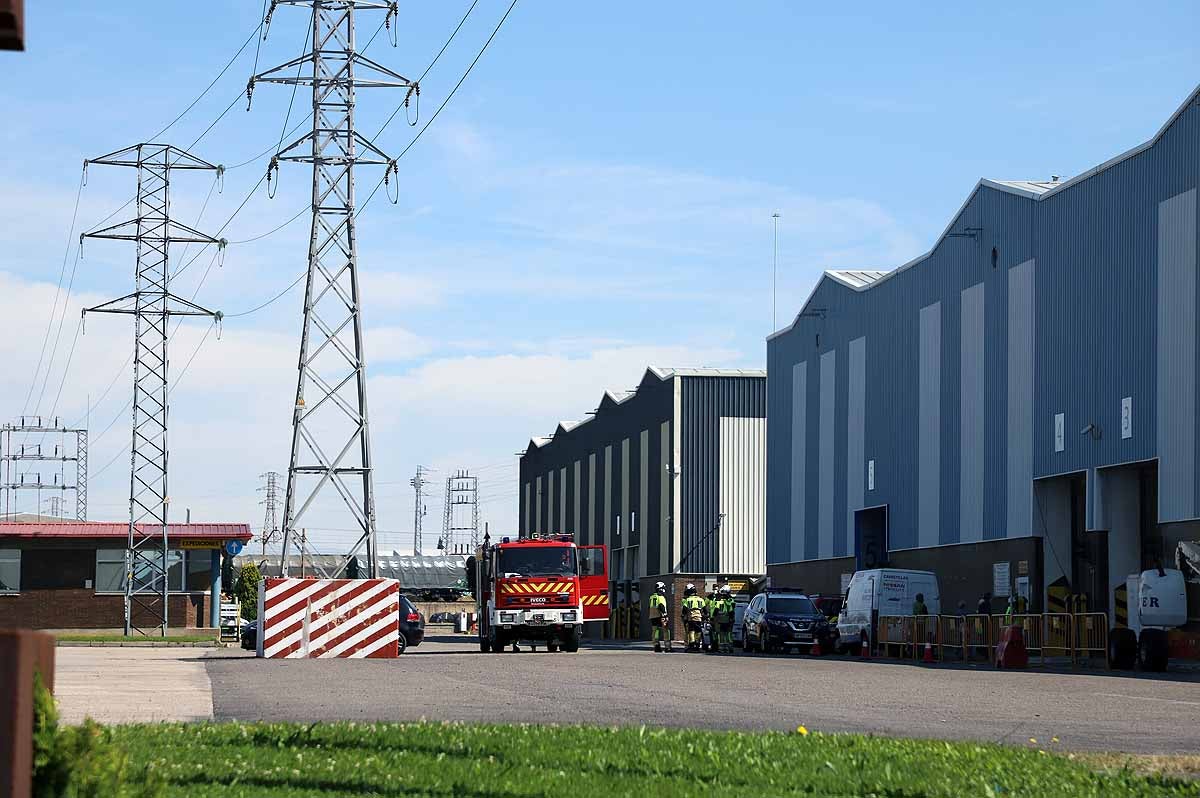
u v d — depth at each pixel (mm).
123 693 20859
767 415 74688
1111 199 42875
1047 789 10109
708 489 80125
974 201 52156
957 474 53188
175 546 68562
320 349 42531
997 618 37812
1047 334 46562
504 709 17594
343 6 44250
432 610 123000
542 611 42875
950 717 17188
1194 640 31312
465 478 192125
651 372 84688
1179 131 39375
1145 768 11820
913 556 56781
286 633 35438
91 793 5852
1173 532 39000
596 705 18312
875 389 61250
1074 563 46469
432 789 9633
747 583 77125
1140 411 40938
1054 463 45875
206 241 63000
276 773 10281
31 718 5176
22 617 66938
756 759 11383
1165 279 39875
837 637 48688
